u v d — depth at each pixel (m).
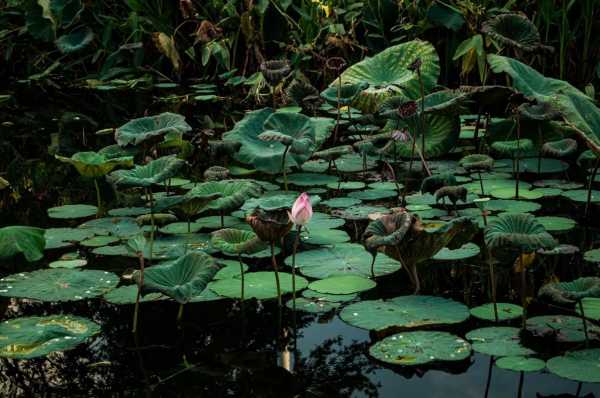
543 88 4.71
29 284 2.93
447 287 2.91
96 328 2.54
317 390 2.11
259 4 7.46
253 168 5.05
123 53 8.09
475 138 5.69
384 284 2.95
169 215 3.70
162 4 8.44
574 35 6.74
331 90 5.42
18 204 4.22
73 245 3.43
